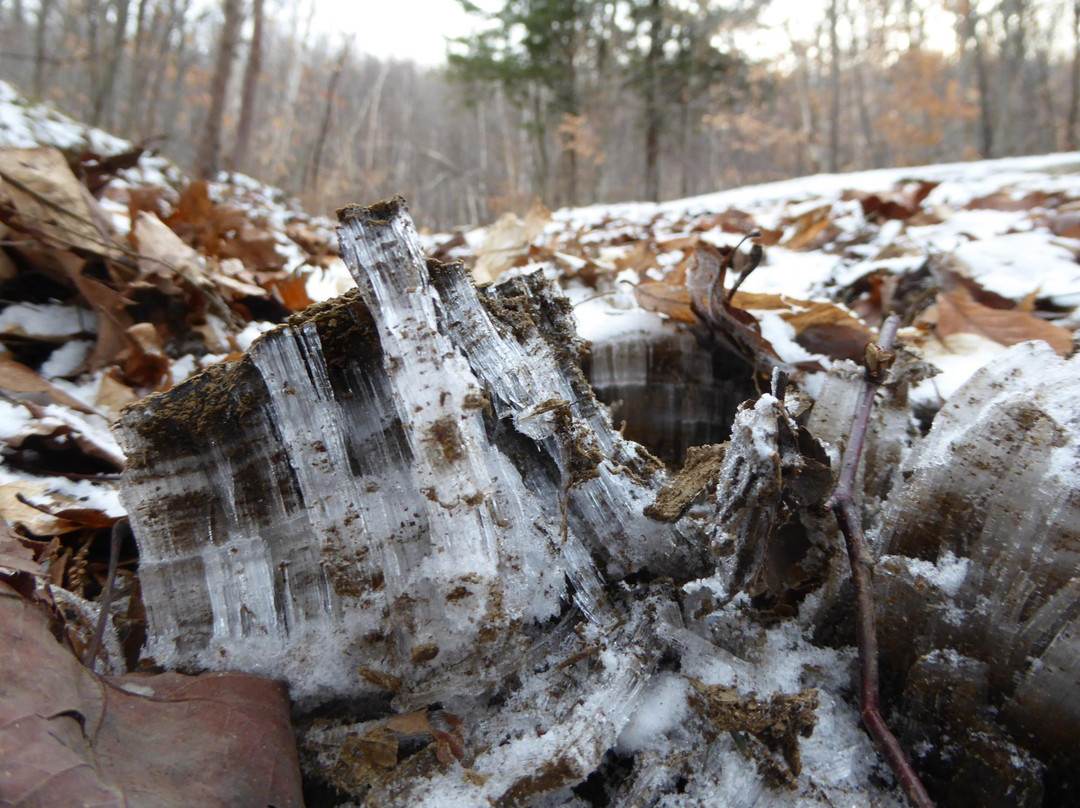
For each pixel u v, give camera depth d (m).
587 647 1.00
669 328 1.80
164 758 0.82
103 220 2.28
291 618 0.99
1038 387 0.99
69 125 4.35
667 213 4.83
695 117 16.19
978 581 0.94
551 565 1.01
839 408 1.34
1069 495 0.88
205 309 2.26
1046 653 0.85
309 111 22.19
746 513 0.93
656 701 0.98
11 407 1.65
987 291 2.34
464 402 0.88
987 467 0.96
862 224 3.42
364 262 0.91
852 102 19.48
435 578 0.91
